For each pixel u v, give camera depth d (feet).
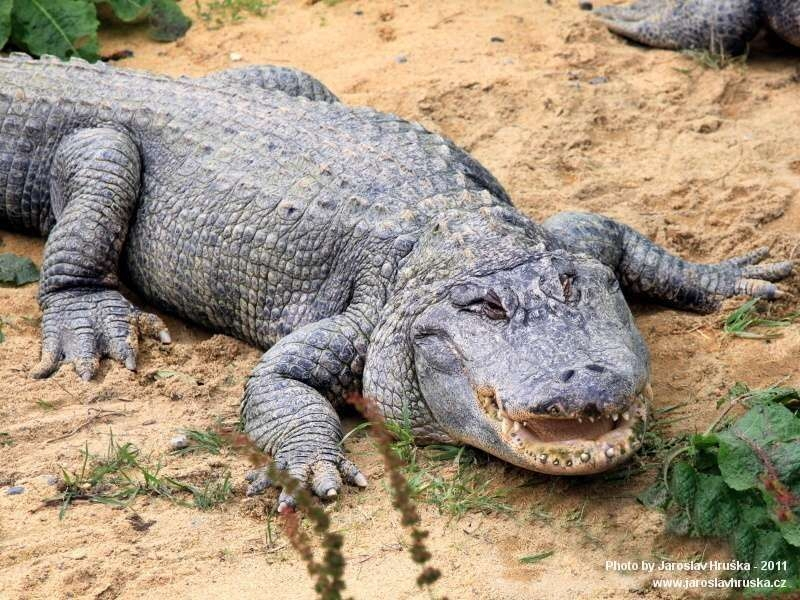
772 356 51.98
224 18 91.04
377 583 39.99
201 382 54.34
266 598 39.60
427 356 46.98
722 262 59.11
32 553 41.96
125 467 47.19
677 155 70.90
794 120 74.13
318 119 61.05
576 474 42.24
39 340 57.57
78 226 58.85
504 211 52.42
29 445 48.80
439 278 48.67
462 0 92.58
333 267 54.29
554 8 91.04
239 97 63.05
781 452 41.04
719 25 81.51
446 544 42.11
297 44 86.63
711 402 48.98
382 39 86.94
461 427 46.34
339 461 46.44
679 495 41.91
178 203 59.00
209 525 43.80
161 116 62.03
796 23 79.30
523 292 45.39
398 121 62.34
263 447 48.42
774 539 39.70
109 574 40.75
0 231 67.31
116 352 55.83
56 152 63.16
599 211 65.31
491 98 77.51
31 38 81.20
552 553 41.42
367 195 54.80
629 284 57.98
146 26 90.02
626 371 41.57
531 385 41.91
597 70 81.41
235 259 56.59
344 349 51.03
